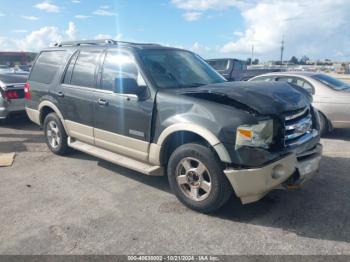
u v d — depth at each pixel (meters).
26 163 5.62
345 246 3.08
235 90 3.62
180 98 3.79
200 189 3.77
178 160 3.82
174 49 4.98
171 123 3.79
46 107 5.98
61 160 5.76
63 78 5.47
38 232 3.40
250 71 16.03
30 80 6.27
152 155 4.11
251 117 3.30
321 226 3.44
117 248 3.11
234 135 3.31
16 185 4.67
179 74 4.50
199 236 3.29
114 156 4.76
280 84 4.13
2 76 8.66
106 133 4.73
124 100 4.33
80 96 5.06
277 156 3.37
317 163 3.85
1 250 3.10
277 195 4.18
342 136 7.39
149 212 3.81
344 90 7.14
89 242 3.21
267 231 3.36
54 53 5.84
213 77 4.91
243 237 3.27
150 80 4.11
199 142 3.73
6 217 3.73
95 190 4.46
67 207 3.96
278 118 3.42
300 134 3.75
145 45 4.78
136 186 4.59
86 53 5.17
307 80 7.45
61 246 3.15
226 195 3.55
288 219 3.60
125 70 4.45
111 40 4.96
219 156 3.41
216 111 3.47
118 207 3.95
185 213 3.78
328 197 4.11
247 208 3.86
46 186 4.62
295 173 3.54
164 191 4.41
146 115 4.08
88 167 5.39
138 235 3.32
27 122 9.17
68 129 5.51
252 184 3.32
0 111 8.16
